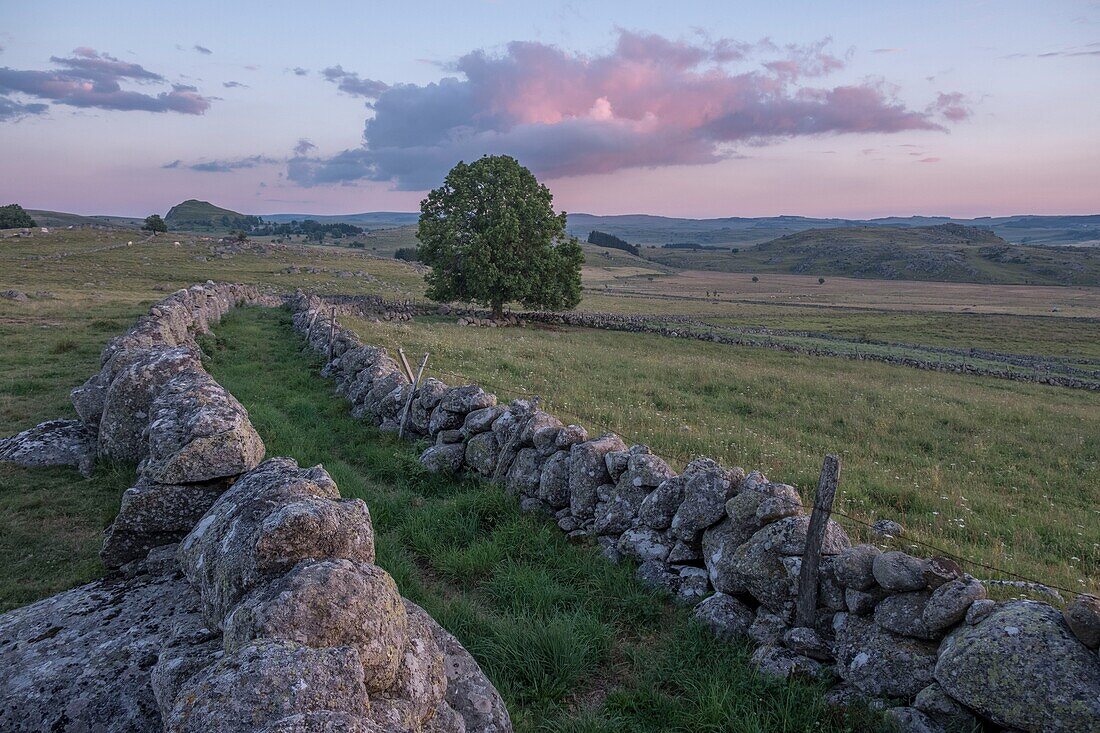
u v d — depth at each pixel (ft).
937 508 36.50
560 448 31.48
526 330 148.66
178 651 13.88
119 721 13.46
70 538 25.05
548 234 164.66
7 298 120.06
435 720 13.47
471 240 159.43
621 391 68.18
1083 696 14.33
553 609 22.68
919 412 69.00
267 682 9.75
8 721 13.50
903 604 18.30
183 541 19.19
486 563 25.81
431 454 36.94
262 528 14.19
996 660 15.34
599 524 28.17
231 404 25.41
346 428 44.88
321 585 12.12
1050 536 33.45
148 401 31.76
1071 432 64.54
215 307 100.53
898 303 383.65
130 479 30.17
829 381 85.66
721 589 22.65
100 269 240.94
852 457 49.08
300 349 78.84
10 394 46.16
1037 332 220.84
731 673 19.47
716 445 46.39
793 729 17.33
